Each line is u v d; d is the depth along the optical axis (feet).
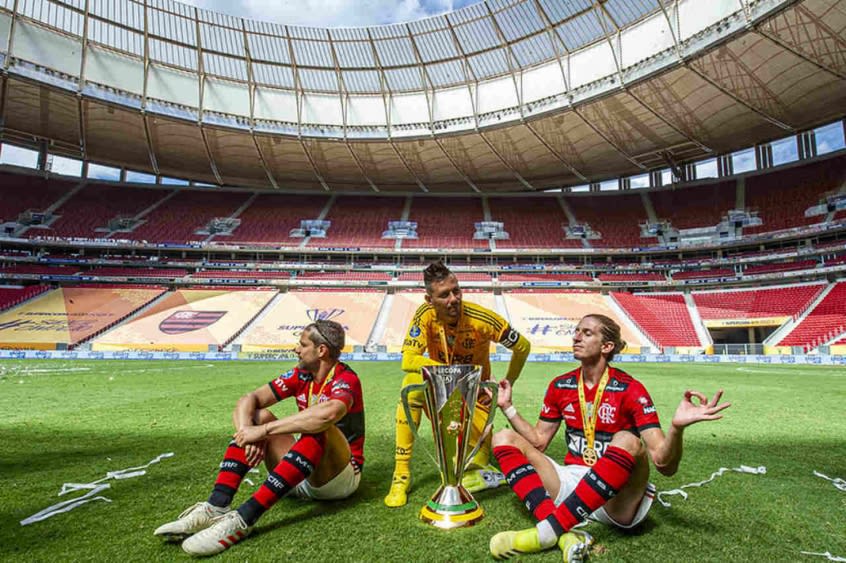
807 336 72.90
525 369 53.01
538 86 83.51
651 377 40.83
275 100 92.73
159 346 76.89
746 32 59.57
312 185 120.37
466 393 7.74
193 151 100.37
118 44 81.41
